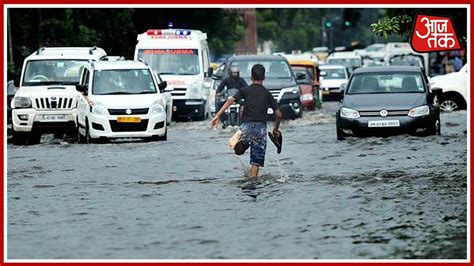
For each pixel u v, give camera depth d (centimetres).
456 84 7569
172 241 2422
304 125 6469
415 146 4588
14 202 3150
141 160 4366
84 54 6188
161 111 5447
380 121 4981
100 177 3781
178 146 5034
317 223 2625
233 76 6331
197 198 3141
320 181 3475
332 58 13550
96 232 2572
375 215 2730
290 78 7188
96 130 5394
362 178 3528
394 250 2255
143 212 2886
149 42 7738
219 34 14238
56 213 2906
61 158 4584
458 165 3853
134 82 5609
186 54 7712
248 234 2491
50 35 10594
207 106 7794
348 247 2300
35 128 5803
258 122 3575
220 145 5038
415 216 2697
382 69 5347
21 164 4338
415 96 5094
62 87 5919
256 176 3600
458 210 2780
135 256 2258
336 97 11431
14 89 6581
